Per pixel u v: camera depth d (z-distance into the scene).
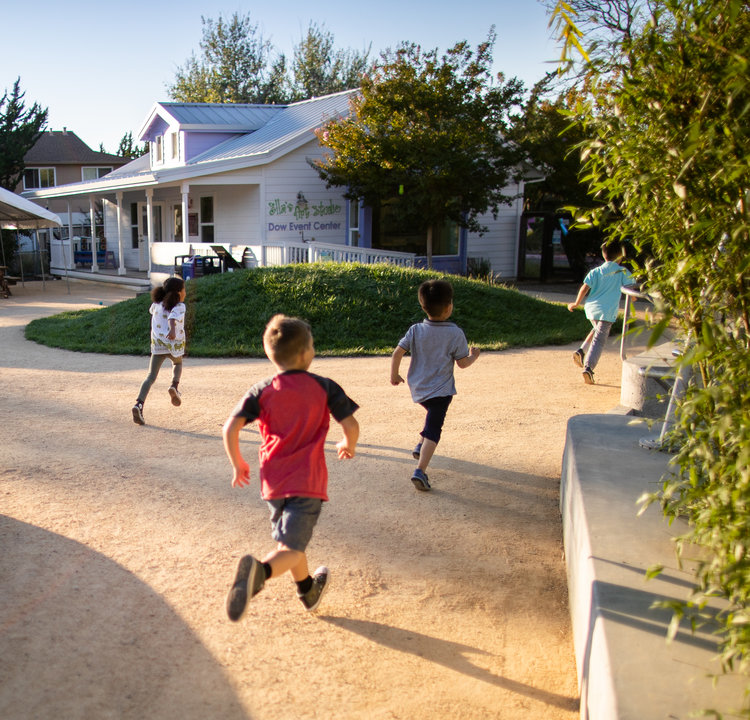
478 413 7.44
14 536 4.29
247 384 8.75
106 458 5.86
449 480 5.46
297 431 3.18
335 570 3.99
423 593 3.77
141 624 3.37
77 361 10.32
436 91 18.95
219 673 3.02
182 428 6.82
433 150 18.17
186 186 20.33
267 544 4.27
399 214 19.59
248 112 26.17
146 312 12.66
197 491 5.14
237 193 22.03
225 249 20.09
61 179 47.03
